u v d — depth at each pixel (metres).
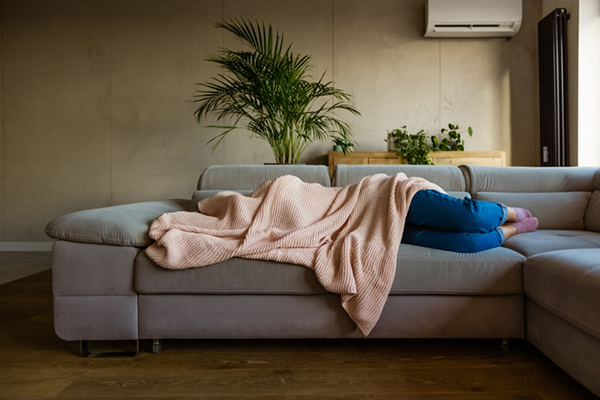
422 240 1.73
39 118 4.59
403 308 1.61
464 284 1.59
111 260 1.62
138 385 1.41
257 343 1.79
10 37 4.58
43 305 2.40
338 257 1.60
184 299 1.63
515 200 2.33
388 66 4.46
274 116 3.16
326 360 1.60
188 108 4.52
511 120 4.44
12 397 1.33
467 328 1.62
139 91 4.53
